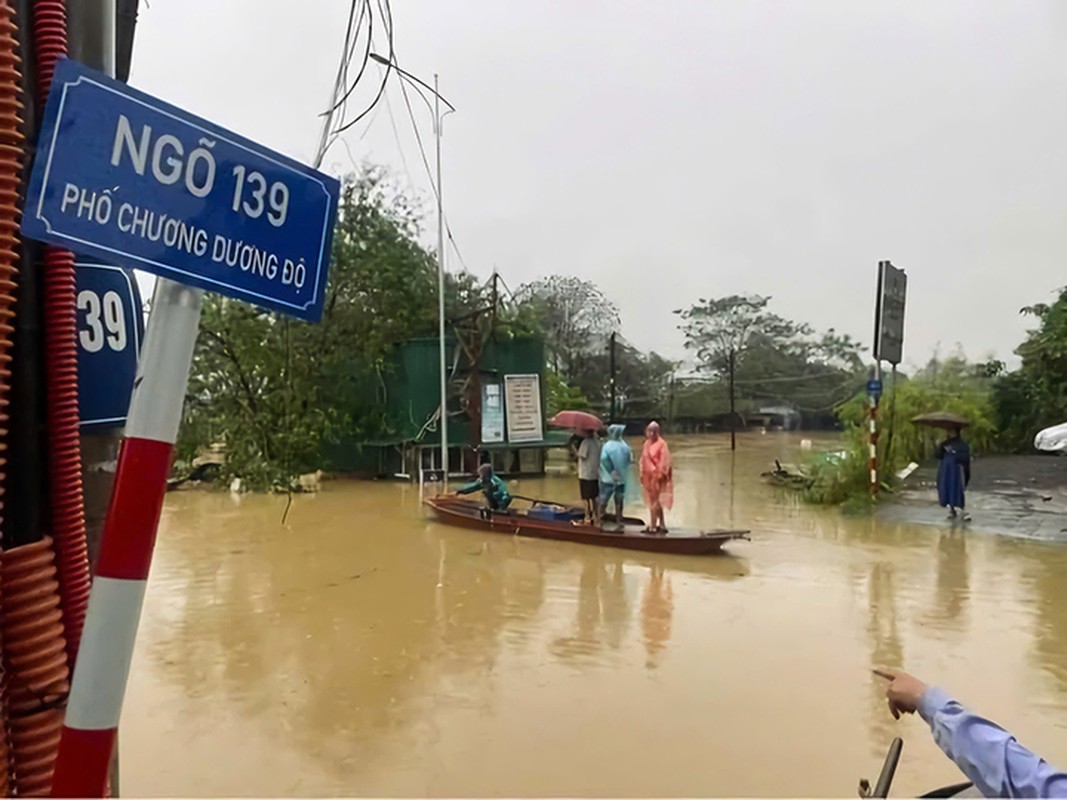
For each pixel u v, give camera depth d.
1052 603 9.77
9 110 1.88
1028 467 23.45
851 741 6.04
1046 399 27.05
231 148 1.83
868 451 18.41
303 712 6.61
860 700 6.79
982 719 2.79
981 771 2.70
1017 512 16.33
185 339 1.78
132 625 1.73
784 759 5.74
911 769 5.61
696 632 8.66
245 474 19.78
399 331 22.44
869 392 17.88
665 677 7.33
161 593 10.23
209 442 20.67
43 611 2.05
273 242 1.91
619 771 5.57
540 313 24.52
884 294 18.28
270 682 7.25
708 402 44.22
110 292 2.38
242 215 1.85
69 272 2.14
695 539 12.34
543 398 23.27
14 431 2.06
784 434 42.81
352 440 22.64
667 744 5.98
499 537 13.73
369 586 10.57
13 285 1.93
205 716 6.54
